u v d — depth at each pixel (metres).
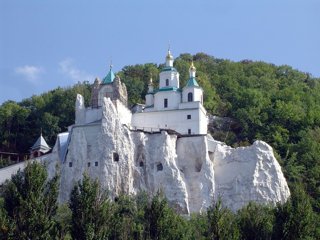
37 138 162.88
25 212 77.75
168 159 121.75
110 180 118.88
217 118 161.62
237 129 157.75
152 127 133.12
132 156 122.50
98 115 130.25
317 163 137.00
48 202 80.56
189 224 95.06
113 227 81.12
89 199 80.56
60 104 170.50
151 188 120.06
